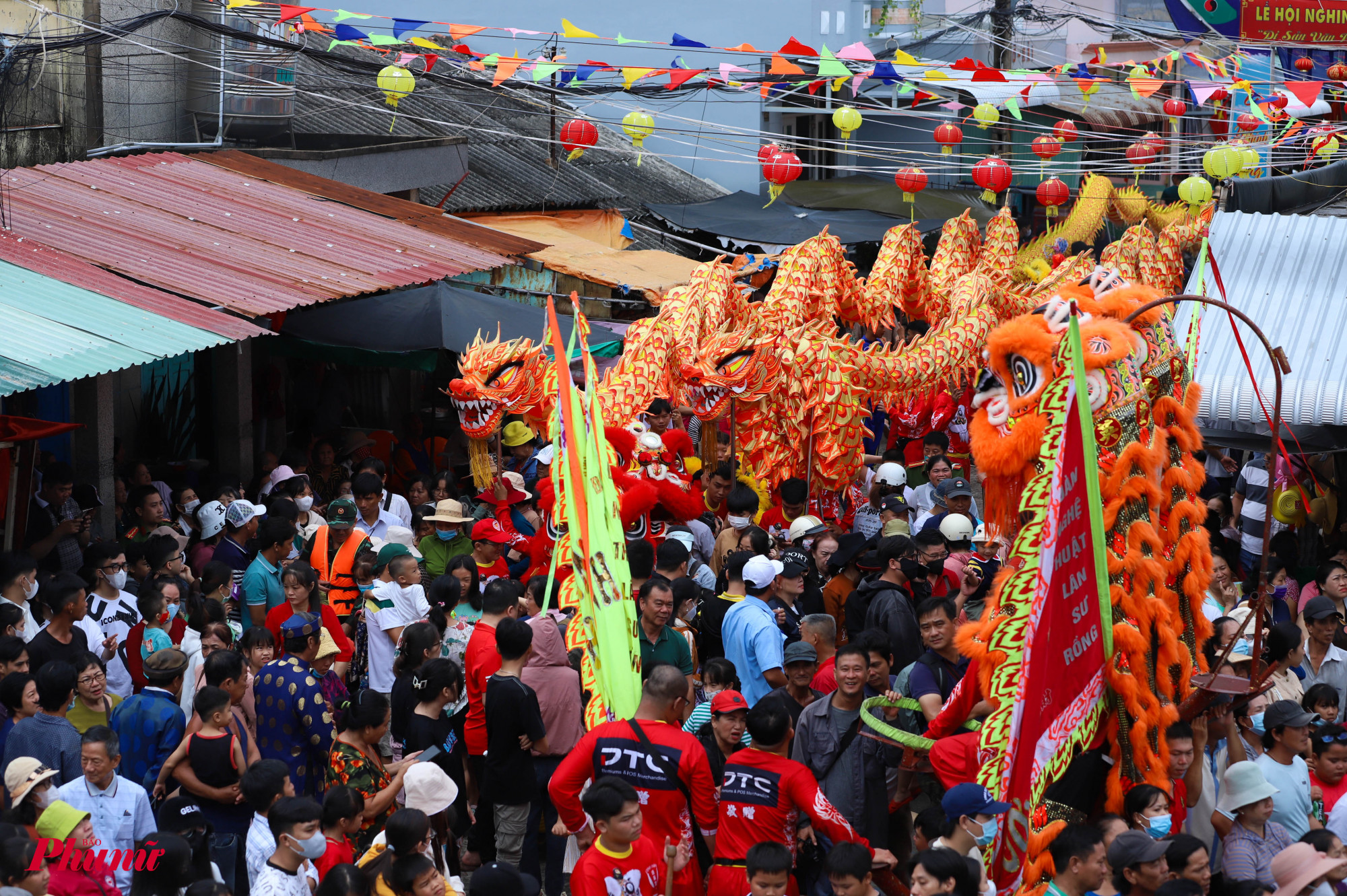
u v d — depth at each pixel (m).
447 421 16.30
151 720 6.98
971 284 15.23
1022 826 5.70
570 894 6.38
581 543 6.77
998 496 7.01
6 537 8.98
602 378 14.03
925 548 9.14
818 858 6.41
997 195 23.06
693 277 13.13
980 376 7.14
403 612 8.76
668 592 7.82
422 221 14.08
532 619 7.70
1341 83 13.34
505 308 14.29
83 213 11.55
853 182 23.11
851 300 14.69
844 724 6.88
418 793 6.34
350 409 15.45
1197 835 6.99
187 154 14.16
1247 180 14.42
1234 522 12.05
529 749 7.29
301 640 7.67
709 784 6.25
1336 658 8.57
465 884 7.61
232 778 6.78
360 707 6.96
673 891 6.24
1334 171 15.58
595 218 20.00
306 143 16.06
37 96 12.44
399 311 13.59
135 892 5.56
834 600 9.45
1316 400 10.52
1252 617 8.16
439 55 11.55
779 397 12.91
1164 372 7.45
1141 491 6.93
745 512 10.51
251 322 10.23
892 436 16.30
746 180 25.30
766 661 7.77
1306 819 6.70
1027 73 13.80
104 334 9.27
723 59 24.42
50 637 7.56
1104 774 6.70
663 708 6.35
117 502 11.55
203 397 13.76
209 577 8.77
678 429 12.09
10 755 6.62
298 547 10.61
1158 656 6.84
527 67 11.27
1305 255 11.88
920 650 8.33
